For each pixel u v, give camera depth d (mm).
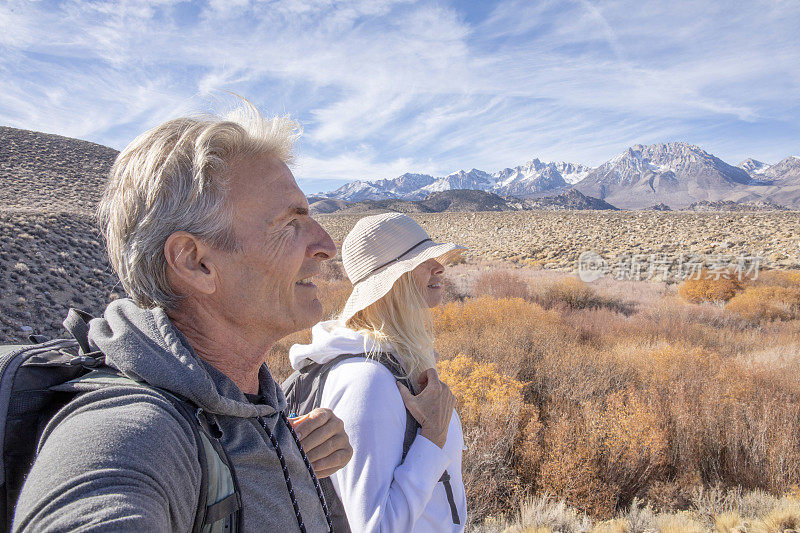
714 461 4934
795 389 6617
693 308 15383
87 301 14820
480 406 5207
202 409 534
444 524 1199
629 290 19344
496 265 27531
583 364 7633
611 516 4051
